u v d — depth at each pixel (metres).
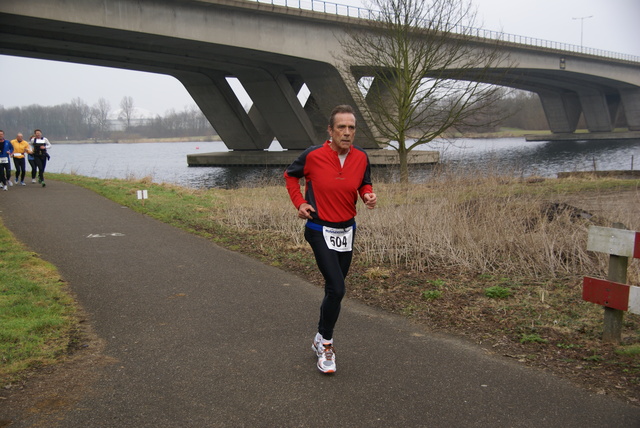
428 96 22.77
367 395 3.58
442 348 4.39
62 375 3.88
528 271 6.63
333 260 3.87
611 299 4.26
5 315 4.96
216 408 3.41
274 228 10.14
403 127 23.06
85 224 10.29
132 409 3.40
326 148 3.87
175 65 41.62
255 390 3.66
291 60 36.72
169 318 5.16
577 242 6.98
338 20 35.66
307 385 3.73
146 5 28.66
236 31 32.34
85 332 4.77
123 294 5.91
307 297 5.86
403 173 23.30
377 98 24.61
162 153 83.88
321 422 3.23
